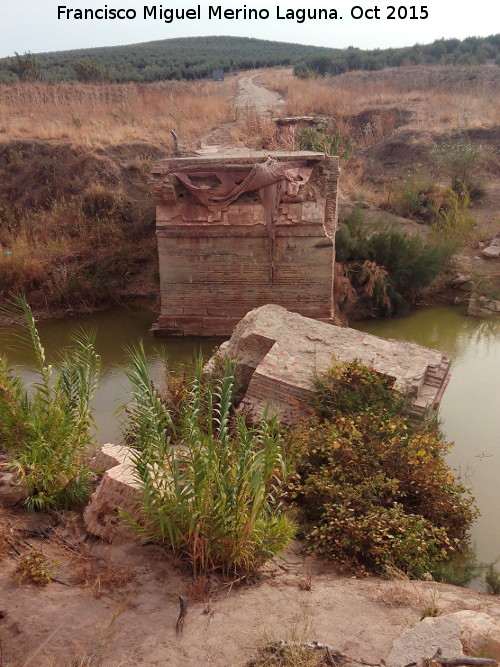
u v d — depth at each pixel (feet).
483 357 36.60
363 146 81.30
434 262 44.80
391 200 59.72
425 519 19.27
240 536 15.64
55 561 16.05
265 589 15.43
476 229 54.85
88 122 67.15
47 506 18.69
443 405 30.48
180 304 38.91
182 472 16.05
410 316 43.37
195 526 15.40
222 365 26.91
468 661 11.57
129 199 53.83
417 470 20.30
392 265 44.50
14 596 14.43
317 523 19.45
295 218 36.55
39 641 12.91
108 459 19.94
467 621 13.15
